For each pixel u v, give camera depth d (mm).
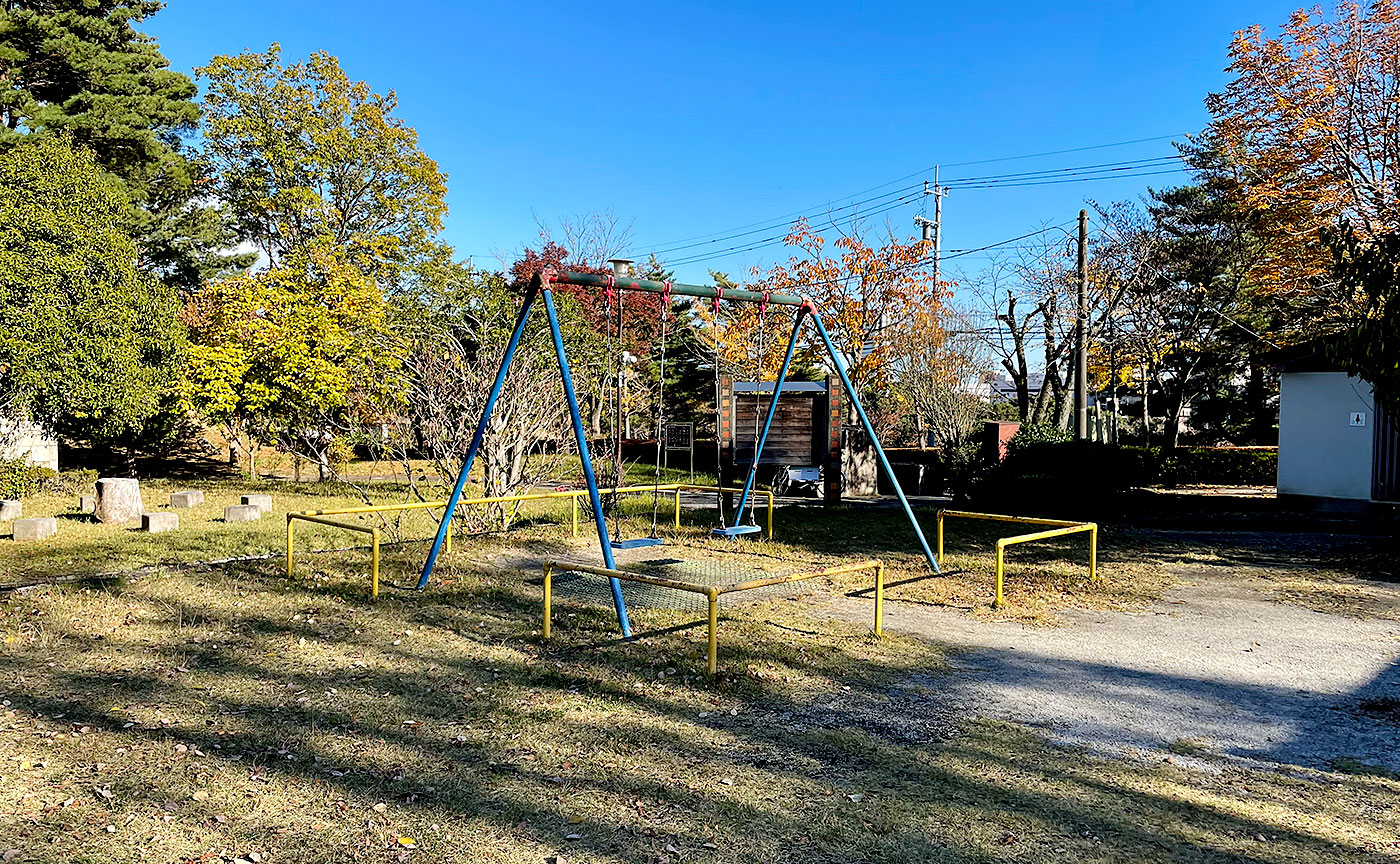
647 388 24578
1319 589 8016
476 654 5652
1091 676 5312
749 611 6969
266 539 10961
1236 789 3689
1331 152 18266
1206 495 17391
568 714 4543
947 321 26609
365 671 5270
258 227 32094
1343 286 9766
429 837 3213
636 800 3535
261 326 19312
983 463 17859
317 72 31219
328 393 19312
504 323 18969
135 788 3594
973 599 7477
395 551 9680
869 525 12695
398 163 32500
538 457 11938
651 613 6844
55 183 15352
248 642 5887
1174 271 27188
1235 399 31609
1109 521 13172
